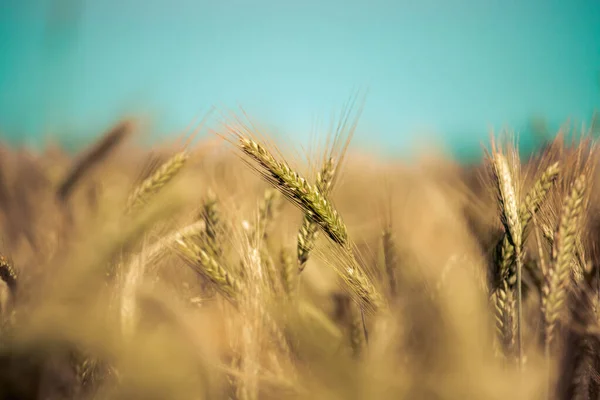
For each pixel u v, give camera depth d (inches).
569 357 29.5
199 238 31.3
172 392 29.4
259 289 30.0
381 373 29.3
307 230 30.8
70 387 29.9
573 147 31.1
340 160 31.5
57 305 29.9
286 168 29.8
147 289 30.3
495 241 31.8
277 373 29.6
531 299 32.0
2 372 29.6
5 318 29.9
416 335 30.3
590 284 30.0
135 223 30.9
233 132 30.0
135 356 29.3
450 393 28.8
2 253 31.6
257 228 31.5
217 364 29.2
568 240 29.3
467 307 29.8
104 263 30.5
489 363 29.3
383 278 31.7
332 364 29.9
